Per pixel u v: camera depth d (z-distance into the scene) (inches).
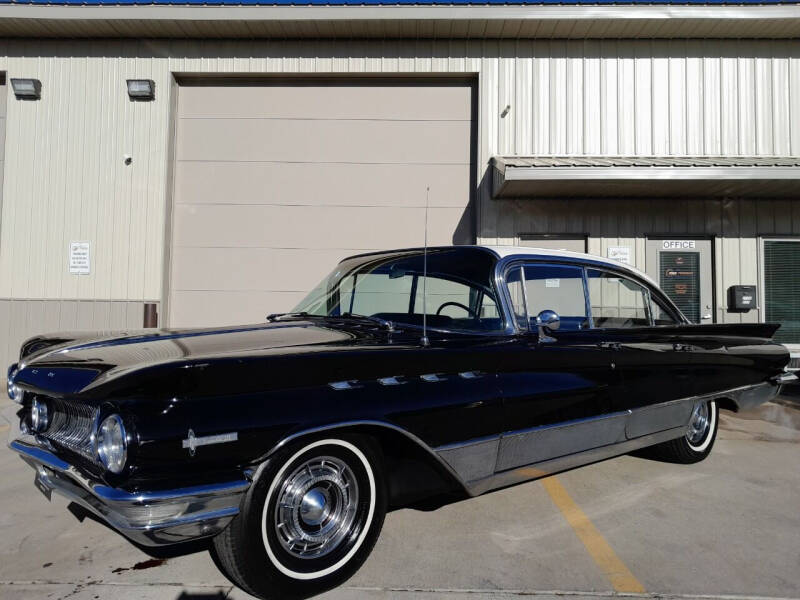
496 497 136.1
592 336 127.3
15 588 90.8
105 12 308.2
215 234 329.7
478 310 118.8
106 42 329.1
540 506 130.1
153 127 327.0
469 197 329.4
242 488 77.2
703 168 277.9
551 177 278.4
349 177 331.0
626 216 322.3
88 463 82.7
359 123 332.8
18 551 105.4
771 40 327.3
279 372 83.7
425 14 306.0
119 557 102.6
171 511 73.0
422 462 101.6
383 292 132.6
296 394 84.0
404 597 88.7
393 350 97.4
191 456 74.5
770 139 326.3
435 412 97.0
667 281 322.0
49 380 91.4
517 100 326.6
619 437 130.8
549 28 315.9
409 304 128.7
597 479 150.2
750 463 165.9
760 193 311.6
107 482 74.3
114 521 73.2
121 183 326.0
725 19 305.4
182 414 74.6
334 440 89.0
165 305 323.9
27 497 135.1
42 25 315.6
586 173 277.9
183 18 308.3
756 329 169.0
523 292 121.4
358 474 92.9
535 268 125.6
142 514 71.9
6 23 313.7
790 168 275.3
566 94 327.0
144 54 328.8
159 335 110.8
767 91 327.0
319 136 332.5
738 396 162.2
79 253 325.4
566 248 323.3
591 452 124.7
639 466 162.4
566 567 99.8
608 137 327.0
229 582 92.8
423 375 98.0
